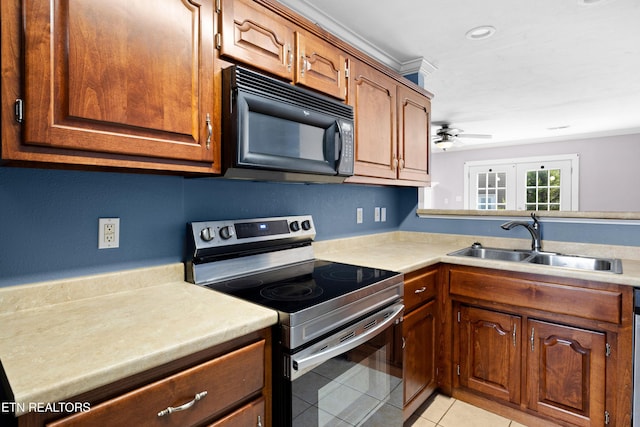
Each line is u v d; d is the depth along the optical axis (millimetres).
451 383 2053
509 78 3146
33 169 1102
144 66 1020
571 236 2146
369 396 1388
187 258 1468
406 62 2701
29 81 814
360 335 1306
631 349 1505
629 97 3760
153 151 1045
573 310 1631
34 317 1015
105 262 1264
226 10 1230
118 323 967
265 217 1798
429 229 2723
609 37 2338
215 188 1591
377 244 2584
